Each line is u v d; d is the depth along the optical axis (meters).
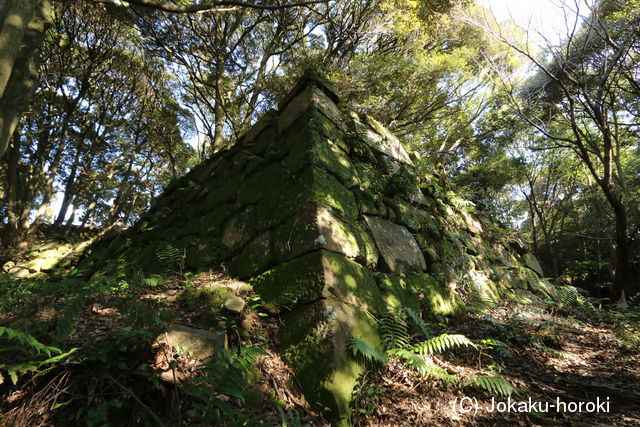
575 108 8.60
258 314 2.95
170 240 5.24
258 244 3.66
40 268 7.33
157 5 4.25
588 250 19.23
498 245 7.00
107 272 5.42
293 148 4.07
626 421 2.49
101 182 16.45
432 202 5.75
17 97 3.84
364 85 8.66
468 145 14.46
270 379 2.42
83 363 2.00
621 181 10.97
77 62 12.24
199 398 1.94
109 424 1.80
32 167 12.73
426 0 8.55
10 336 1.66
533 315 5.39
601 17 6.87
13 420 1.80
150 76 13.77
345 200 3.77
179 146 16.20
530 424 2.39
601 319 5.99
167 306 3.03
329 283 2.83
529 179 17.17
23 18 3.57
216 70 10.58
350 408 2.30
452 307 4.44
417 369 2.74
